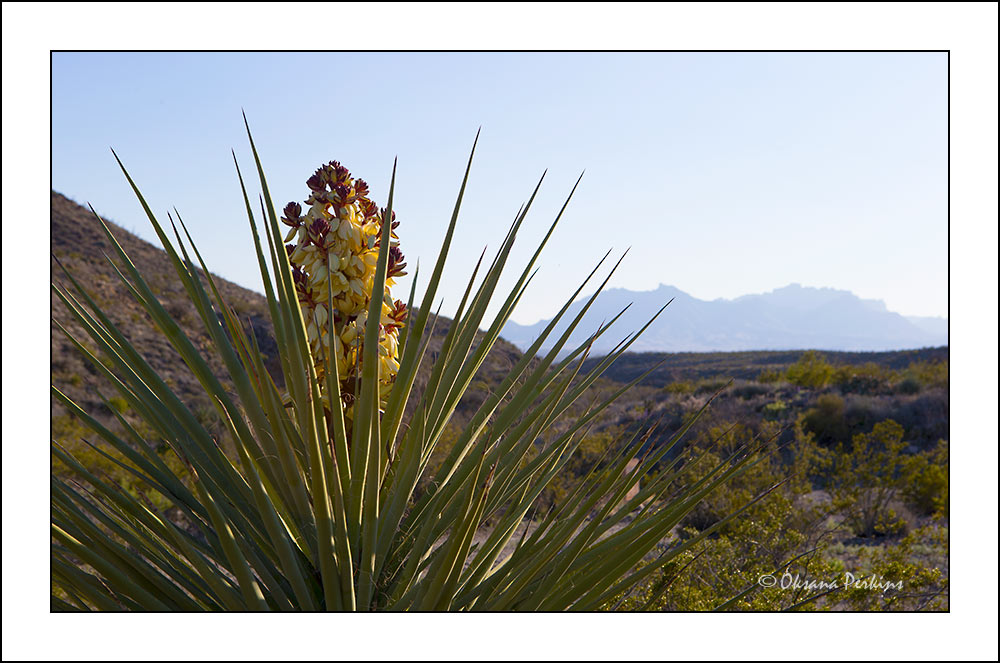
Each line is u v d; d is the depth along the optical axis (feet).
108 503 6.28
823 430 44.06
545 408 5.73
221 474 5.58
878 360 69.72
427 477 6.17
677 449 25.62
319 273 5.33
